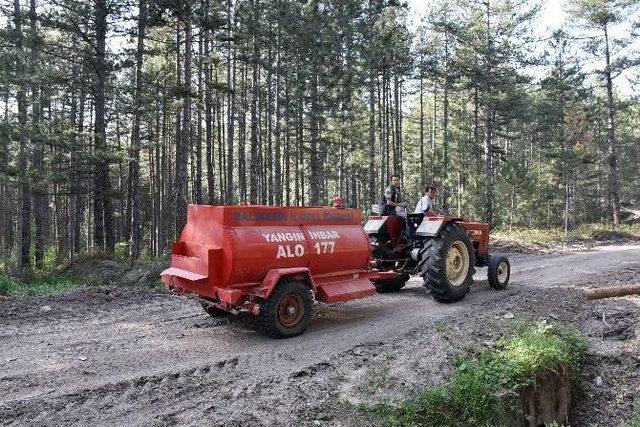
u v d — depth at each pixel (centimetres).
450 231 864
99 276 1383
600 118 4322
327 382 508
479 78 2769
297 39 2202
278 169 2530
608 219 3884
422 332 680
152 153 3650
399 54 2873
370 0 2392
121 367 527
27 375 498
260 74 2912
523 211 3231
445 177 2995
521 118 3547
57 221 3297
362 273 787
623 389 641
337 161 3934
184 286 674
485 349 607
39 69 1598
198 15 1769
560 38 2789
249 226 648
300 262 684
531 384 568
